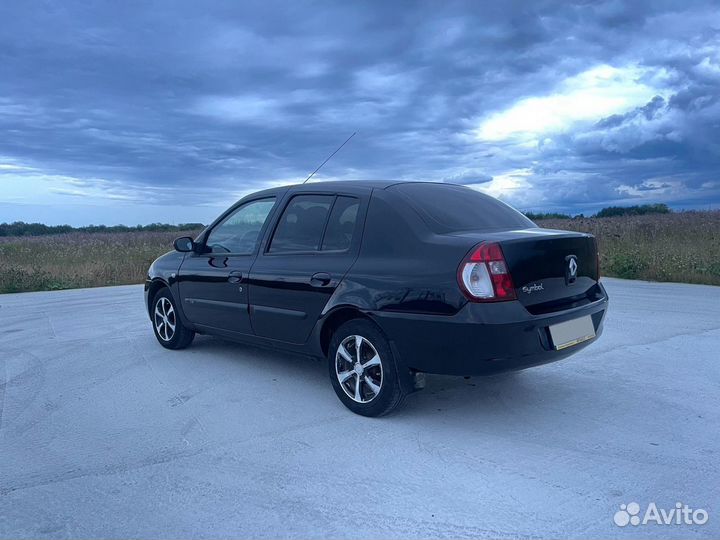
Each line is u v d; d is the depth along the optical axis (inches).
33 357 259.8
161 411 184.5
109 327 326.3
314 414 178.1
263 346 212.4
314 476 137.4
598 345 251.9
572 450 148.0
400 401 168.1
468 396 190.5
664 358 229.6
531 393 191.9
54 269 623.5
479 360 151.7
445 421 169.6
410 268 161.6
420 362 159.9
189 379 218.1
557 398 186.7
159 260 266.7
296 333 193.0
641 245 591.5
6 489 134.5
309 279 185.0
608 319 306.0
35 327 335.3
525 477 134.0
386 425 167.6
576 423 165.8
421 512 120.3
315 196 199.2
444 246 158.7
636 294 394.0
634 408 176.6
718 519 115.6
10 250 858.8
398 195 179.2
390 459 145.3
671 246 572.7
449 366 155.6
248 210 224.1
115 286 561.3
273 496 128.5
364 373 172.9
